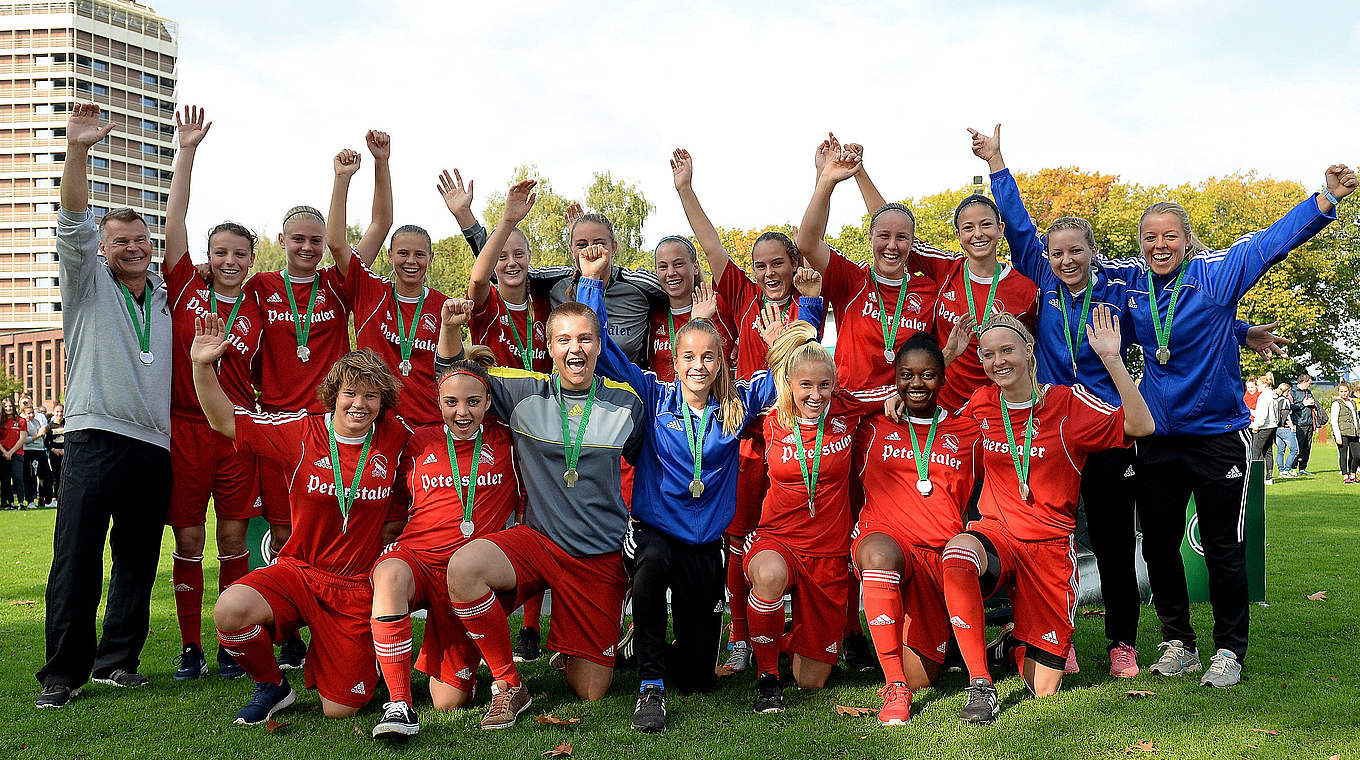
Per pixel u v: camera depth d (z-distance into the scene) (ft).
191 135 18.40
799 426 15.52
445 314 15.47
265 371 18.40
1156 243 16.39
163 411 16.37
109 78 320.50
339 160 19.12
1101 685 15.56
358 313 18.74
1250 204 142.00
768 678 14.73
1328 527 35.17
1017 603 15.29
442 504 14.99
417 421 18.66
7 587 26.66
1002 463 15.46
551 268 21.12
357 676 14.38
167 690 16.01
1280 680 15.60
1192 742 12.73
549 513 15.01
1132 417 14.97
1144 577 21.97
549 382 15.57
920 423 15.76
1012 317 15.42
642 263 120.67
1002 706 14.62
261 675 14.26
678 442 15.19
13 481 54.90
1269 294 121.19
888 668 14.28
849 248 162.81
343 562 14.75
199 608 17.16
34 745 13.16
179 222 17.87
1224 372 16.16
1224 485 16.08
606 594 15.21
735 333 21.16
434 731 13.69
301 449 14.64
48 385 250.16
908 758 12.35
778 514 15.58
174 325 17.16
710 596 15.31
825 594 15.40
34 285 309.42
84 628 15.44
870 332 18.34
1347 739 12.76
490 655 14.14
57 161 311.06
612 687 16.16
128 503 15.92
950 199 150.71
